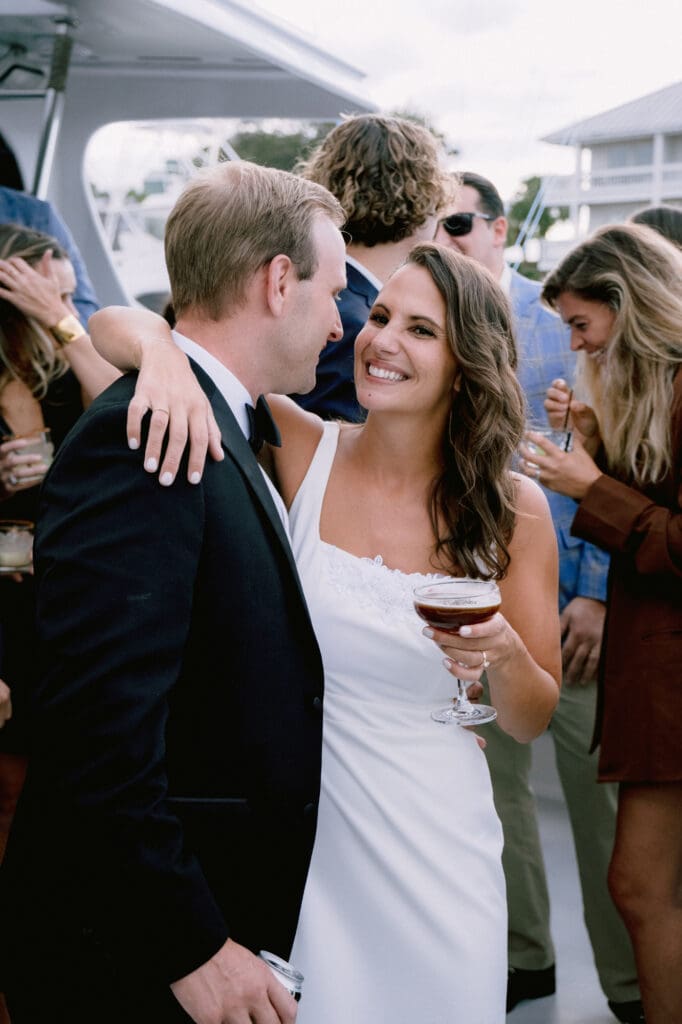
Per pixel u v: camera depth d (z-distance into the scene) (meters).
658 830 2.62
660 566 2.57
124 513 1.46
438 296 1.88
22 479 2.80
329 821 1.83
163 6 3.66
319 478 2.00
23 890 1.60
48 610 1.45
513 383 1.94
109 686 1.41
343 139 2.47
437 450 1.98
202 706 1.57
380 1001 1.81
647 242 2.75
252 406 1.74
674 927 2.62
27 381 3.08
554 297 2.88
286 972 1.57
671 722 2.58
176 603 1.47
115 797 1.42
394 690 1.89
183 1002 1.48
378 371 1.90
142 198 4.95
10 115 4.11
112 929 1.47
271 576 1.61
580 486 2.69
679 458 2.65
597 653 3.19
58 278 3.22
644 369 2.68
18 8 3.80
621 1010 3.02
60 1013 1.59
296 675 1.64
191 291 1.71
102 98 4.59
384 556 1.97
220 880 1.59
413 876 1.81
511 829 3.13
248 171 1.71
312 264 1.70
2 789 2.94
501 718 2.02
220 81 4.45
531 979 3.14
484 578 1.97
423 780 1.85
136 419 1.49
